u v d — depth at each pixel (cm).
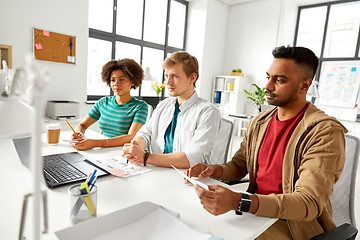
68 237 52
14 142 110
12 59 278
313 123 91
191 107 137
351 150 104
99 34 408
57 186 83
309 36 529
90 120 199
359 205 236
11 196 73
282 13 507
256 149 111
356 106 452
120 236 57
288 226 88
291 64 95
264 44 539
